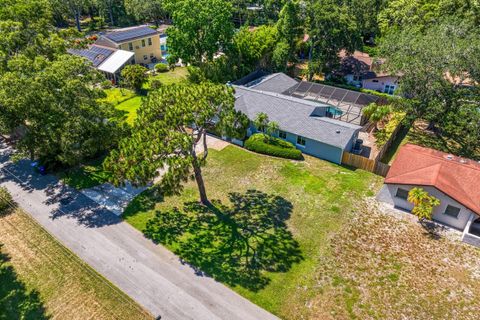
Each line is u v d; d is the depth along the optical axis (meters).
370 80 51.06
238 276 22.05
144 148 21.97
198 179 26.86
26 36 36.00
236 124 26.14
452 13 46.84
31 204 28.59
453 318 19.64
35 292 21.16
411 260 23.34
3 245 24.58
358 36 50.00
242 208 28.05
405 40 38.25
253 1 82.50
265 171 32.81
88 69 31.86
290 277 22.05
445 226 26.14
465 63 33.28
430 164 27.98
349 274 22.31
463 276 22.16
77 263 22.92
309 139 34.72
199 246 24.31
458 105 34.69
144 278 21.83
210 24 46.66
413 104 35.91
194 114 23.98
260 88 45.09
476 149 36.44
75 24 88.38
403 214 27.41
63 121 26.84
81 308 20.12
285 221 26.70
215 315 19.59
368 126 40.94
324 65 52.00
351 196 29.42
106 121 32.44
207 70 47.00
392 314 19.88
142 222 26.53
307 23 49.38
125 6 84.69
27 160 34.53
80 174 32.28
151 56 63.59
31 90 25.64
